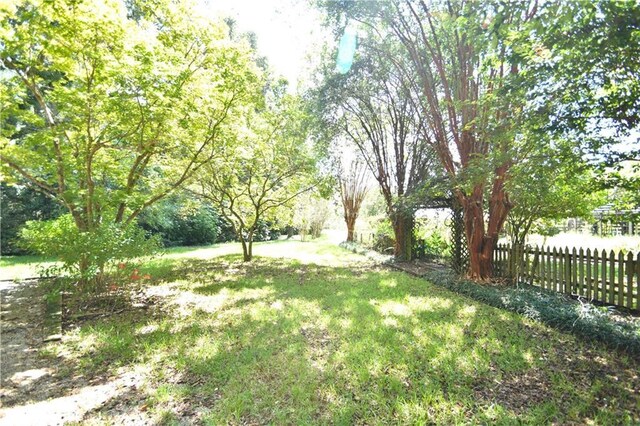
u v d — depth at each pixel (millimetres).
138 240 6539
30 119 6508
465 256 8961
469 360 3629
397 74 10859
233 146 9047
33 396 3092
